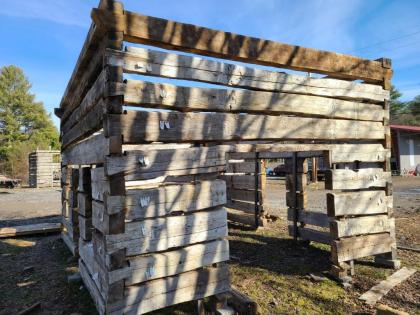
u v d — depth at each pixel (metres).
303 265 5.22
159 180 6.52
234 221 8.80
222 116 3.65
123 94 3.07
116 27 3.05
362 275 4.69
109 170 2.98
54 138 44.03
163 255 3.24
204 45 3.55
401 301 3.88
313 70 4.47
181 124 3.38
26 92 45.06
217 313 3.49
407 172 24.52
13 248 6.61
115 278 2.97
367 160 4.98
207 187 3.51
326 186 4.73
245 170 8.60
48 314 3.73
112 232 2.98
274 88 4.04
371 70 4.99
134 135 3.12
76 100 4.97
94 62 3.57
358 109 4.82
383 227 4.99
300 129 4.27
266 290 4.29
